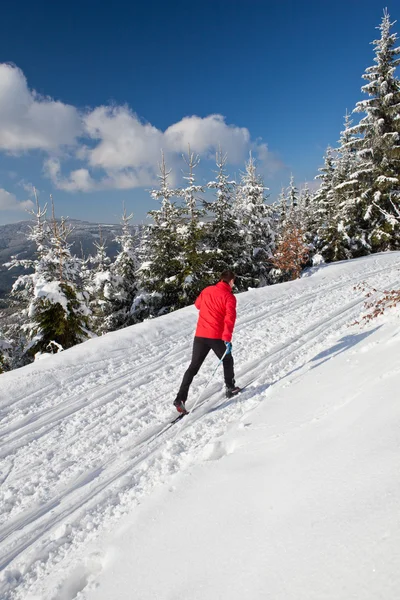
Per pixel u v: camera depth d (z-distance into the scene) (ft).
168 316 31.37
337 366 13.93
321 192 112.16
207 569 5.26
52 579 7.30
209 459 10.23
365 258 61.11
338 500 5.19
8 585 7.51
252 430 10.71
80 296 43.14
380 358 11.91
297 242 64.64
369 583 3.54
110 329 67.00
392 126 69.31
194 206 60.23
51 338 43.55
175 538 6.58
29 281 43.70
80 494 10.46
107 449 12.88
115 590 5.93
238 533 5.77
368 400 8.26
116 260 70.03
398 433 6.16
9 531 9.32
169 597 5.08
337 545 4.28
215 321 14.66
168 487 8.80
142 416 15.14
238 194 76.89
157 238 59.52
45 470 12.02
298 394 12.46
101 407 16.52
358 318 25.09
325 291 37.09
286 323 26.53
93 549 7.59
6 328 50.88
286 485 6.46
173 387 17.88
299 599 3.83
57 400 17.70
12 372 21.01
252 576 4.59
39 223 52.90
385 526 4.15
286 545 4.83
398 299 18.49
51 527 9.21
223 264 61.67
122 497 9.86
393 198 70.54
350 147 75.25
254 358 19.88
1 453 13.42
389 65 69.41
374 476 5.29
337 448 6.81
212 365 19.95
